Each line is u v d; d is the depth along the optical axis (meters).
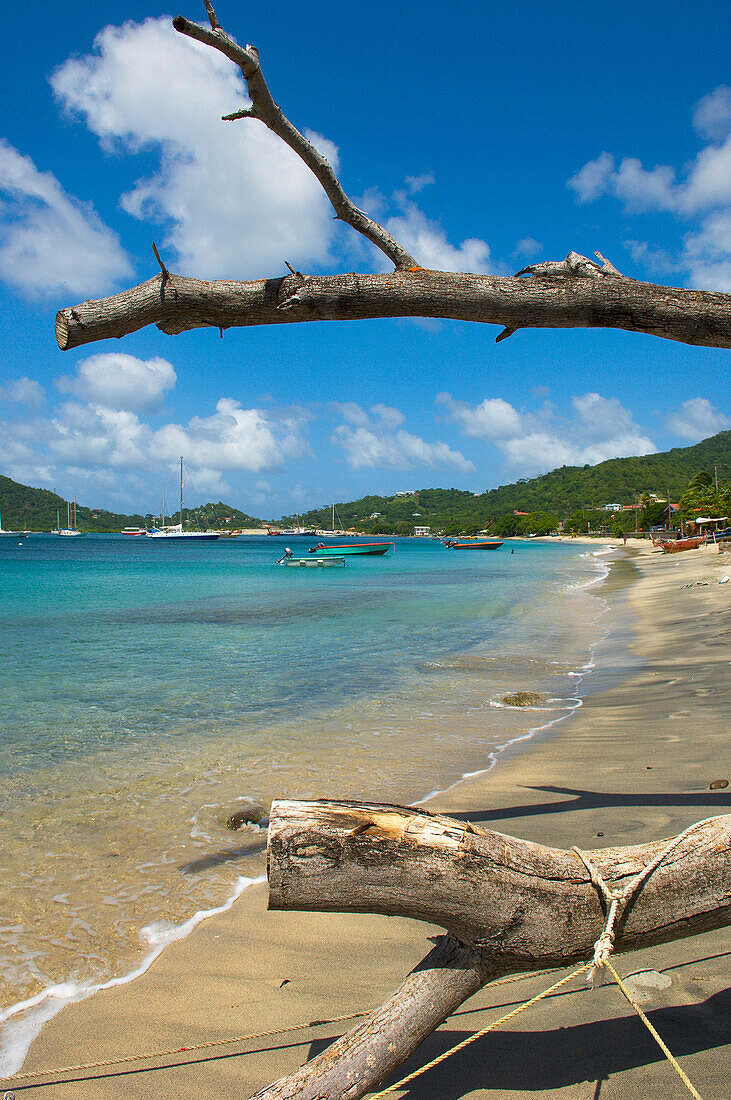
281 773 5.86
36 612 19.31
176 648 12.95
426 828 1.57
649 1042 2.18
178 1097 2.21
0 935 3.32
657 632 14.59
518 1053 2.19
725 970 2.53
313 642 13.83
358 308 2.67
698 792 4.90
